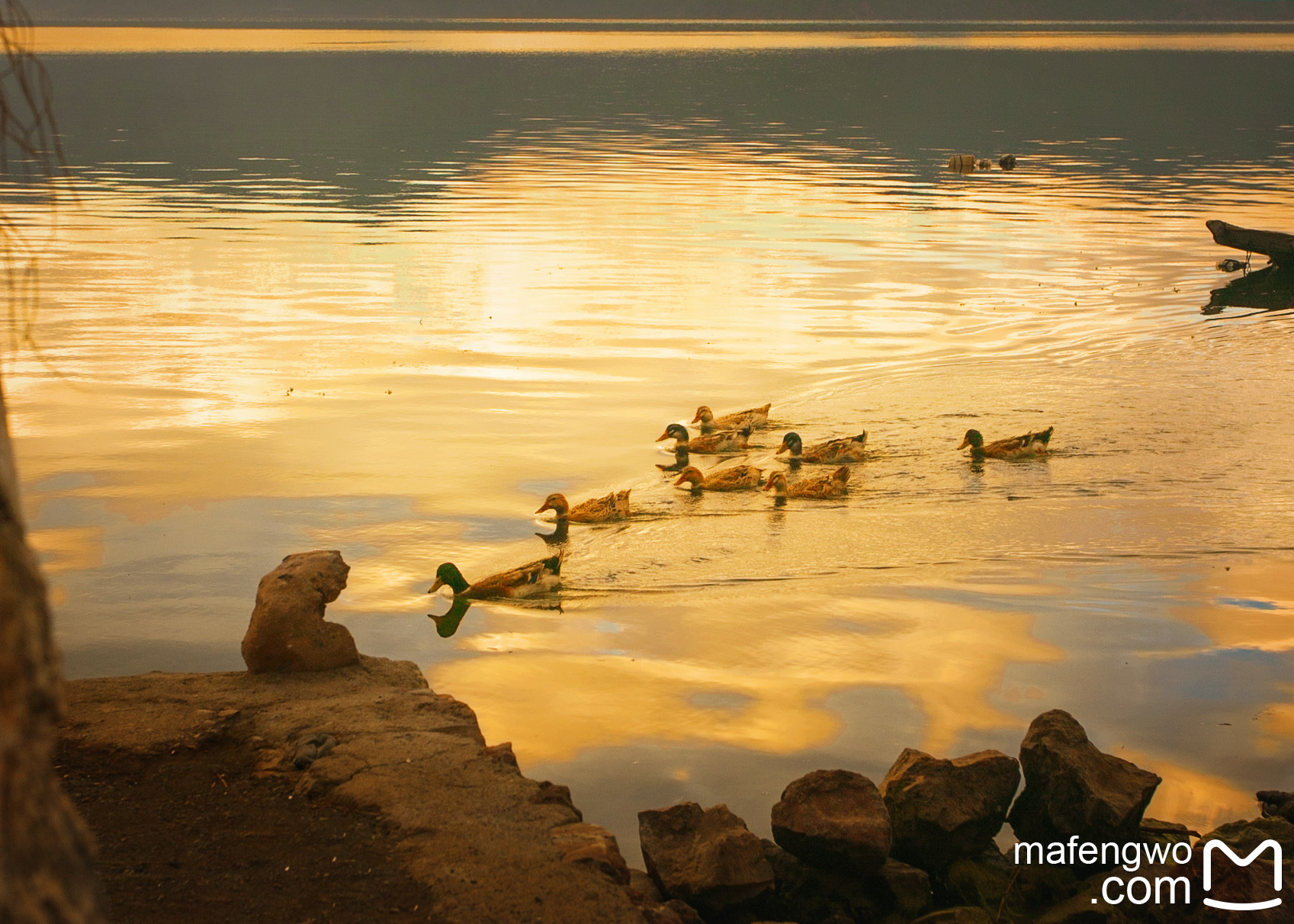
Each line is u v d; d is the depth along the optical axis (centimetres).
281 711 823
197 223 3775
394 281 2934
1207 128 7094
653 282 2939
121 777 738
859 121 7562
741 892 717
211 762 757
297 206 4184
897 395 2011
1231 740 953
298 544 1354
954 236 3628
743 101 9138
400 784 719
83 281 2880
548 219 3938
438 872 631
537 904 606
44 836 262
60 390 1992
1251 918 710
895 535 1395
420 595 1230
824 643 1116
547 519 1453
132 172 5069
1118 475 1605
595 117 7912
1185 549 1349
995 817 802
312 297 2750
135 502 1483
